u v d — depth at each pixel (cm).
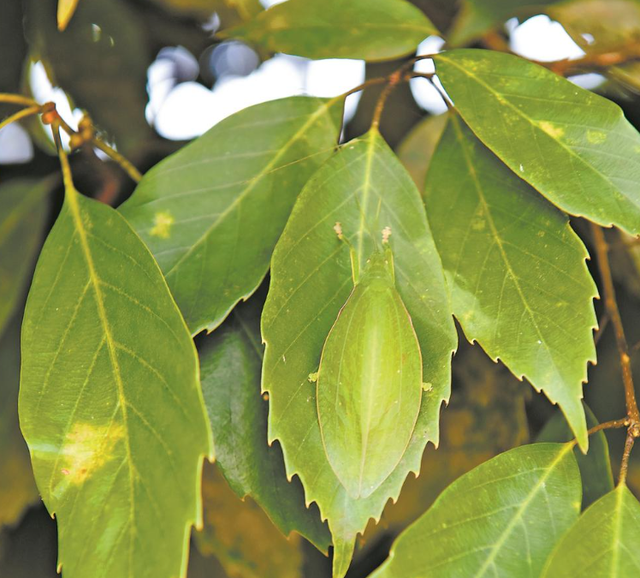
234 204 45
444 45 50
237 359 46
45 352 43
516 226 44
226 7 55
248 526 51
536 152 44
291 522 45
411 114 56
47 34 54
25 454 51
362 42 48
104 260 44
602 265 49
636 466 52
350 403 43
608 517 43
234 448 45
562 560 42
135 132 54
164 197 45
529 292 44
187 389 42
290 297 43
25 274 51
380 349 43
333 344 43
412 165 55
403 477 43
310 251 44
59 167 54
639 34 50
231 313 46
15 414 51
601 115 44
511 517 43
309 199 44
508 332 44
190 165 45
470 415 52
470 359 52
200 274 45
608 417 53
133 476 42
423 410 43
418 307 44
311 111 46
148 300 43
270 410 43
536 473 44
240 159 45
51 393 43
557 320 44
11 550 52
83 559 41
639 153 44
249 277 44
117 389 42
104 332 43
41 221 51
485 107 44
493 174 45
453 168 45
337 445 43
